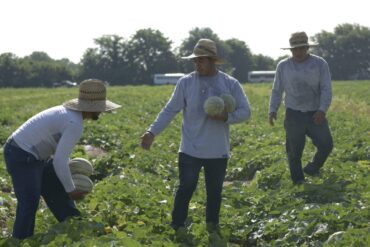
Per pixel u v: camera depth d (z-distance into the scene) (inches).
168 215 352.5
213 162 318.3
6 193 436.1
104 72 6190.9
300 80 419.8
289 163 441.1
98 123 880.3
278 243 310.8
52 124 278.1
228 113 312.7
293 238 312.8
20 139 279.0
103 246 255.3
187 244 306.2
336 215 327.6
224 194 413.7
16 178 281.0
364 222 317.7
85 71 6190.9
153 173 537.3
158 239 290.7
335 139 689.0
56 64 6082.7
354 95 2049.7
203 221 342.3
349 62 6505.9
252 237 337.1
